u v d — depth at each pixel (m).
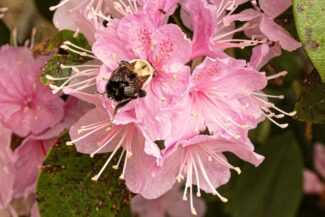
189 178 0.24
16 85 0.29
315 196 0.43
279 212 0.34
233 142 0.24
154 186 0.25
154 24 0.23
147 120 0.23
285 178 0.34
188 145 0.24
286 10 0.26
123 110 0.23
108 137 0.25
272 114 0.25
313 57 0.22
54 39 0.27
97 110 0.25
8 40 0.34
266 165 0.34
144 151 0.24
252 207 0.34
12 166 0.29
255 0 0.25
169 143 0.23
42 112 0.29
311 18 0.22
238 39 0.26
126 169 0.25
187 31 0.25
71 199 0.26
